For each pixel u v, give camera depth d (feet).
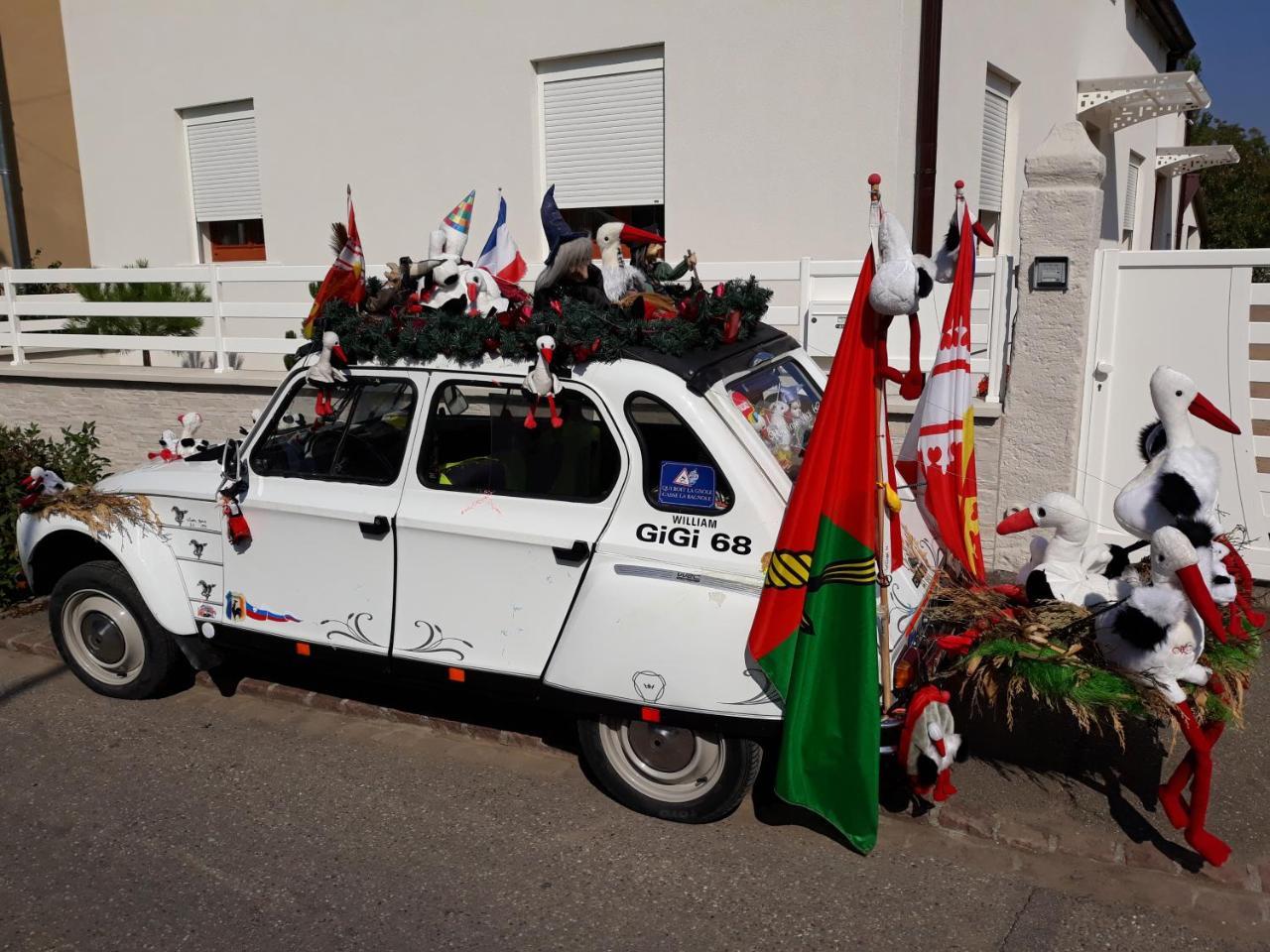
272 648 15.35
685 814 13.35
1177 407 13.14
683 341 12.79
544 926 11.62
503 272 18.76
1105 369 21.11
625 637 12.46
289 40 37.17
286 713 17.12
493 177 34.53
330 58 36.55
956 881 12.32
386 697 17.39
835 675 11.82
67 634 17.66
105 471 32.19
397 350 13.97
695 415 12.22
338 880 12.54
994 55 32.68
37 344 33.47
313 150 37.70
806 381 15.21
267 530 14.98
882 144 28.14
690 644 12.16
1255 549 20.56
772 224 30.14
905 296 11.07
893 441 23.45
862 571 11.58
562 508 13.01
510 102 33.63
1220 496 20.79
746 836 13.30
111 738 16.30
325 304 14.94
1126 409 21.21
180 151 41.04
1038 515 14.07
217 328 30.73
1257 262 19.61
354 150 36.88
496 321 13.41
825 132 28.84
